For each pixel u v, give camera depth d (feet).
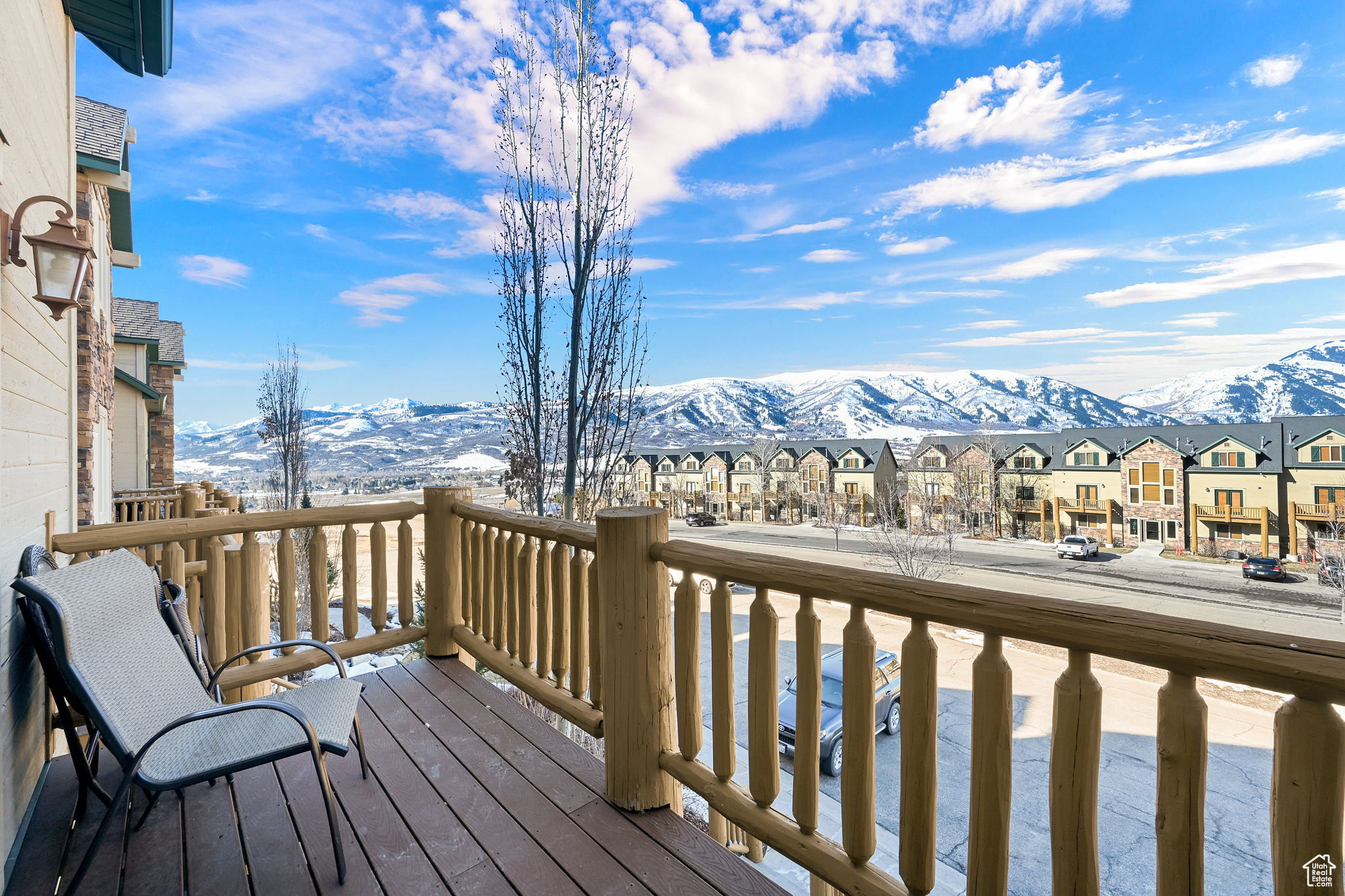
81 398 18.10
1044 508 123.34
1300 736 3.00
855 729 4.94
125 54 13.99
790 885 19.98
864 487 148.97
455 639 11.64
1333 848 2.95
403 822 6.84
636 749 7.00
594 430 20.15
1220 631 3.22
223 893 5.76
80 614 5.90
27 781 7.00
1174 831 3.36
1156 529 110.32
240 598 10.21
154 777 5.55
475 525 11.49
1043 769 30.68
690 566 6.46
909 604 4.46
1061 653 46.01
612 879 5.88
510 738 8.80
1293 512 96.22
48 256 7.06
